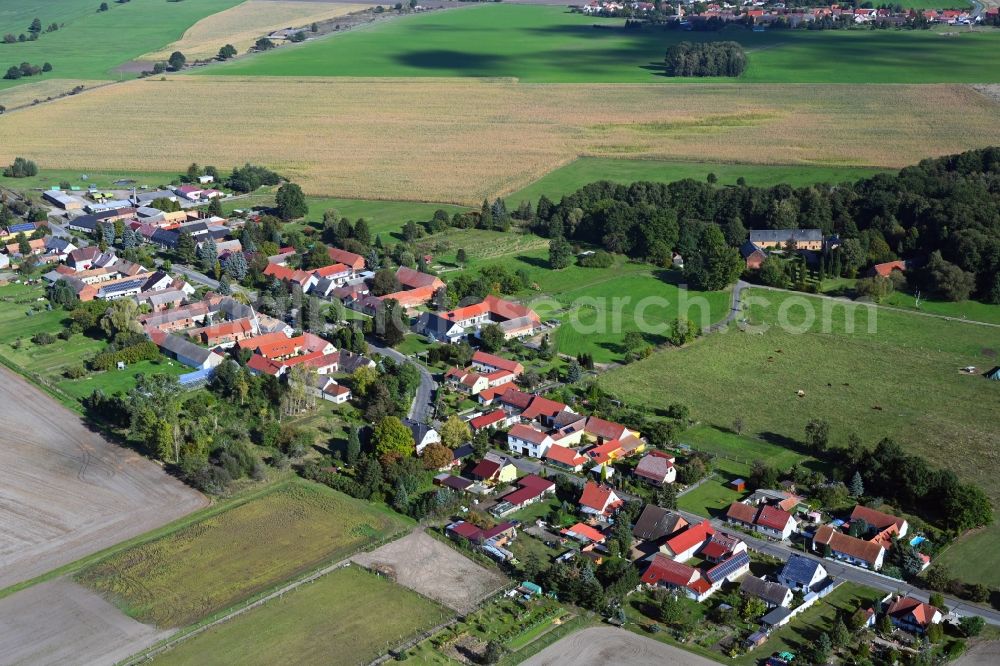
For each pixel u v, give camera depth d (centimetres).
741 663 15912
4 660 16100
